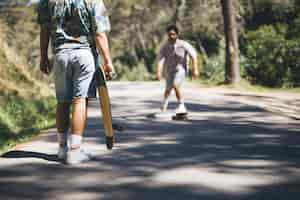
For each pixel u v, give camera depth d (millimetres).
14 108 9133
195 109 9922
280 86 23891
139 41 35000
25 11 28422
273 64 24406
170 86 8477
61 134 4809
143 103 11141
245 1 29312
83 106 4617
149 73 33781
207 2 30828
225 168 4418
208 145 5664
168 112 8922
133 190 3703
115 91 15414
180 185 3838
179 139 6121
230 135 6461
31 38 26719
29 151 5215
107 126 4672
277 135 6469
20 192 3650
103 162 4664
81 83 4566
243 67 25047
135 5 35469
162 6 34656
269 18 29219
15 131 7656
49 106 10102
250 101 12992
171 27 8438
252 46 25594
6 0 28297
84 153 4746
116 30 35531
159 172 4258
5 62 10844
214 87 19781
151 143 5797
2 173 4207
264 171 4309
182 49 8328
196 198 3506
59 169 4363
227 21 20562
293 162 4680
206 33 30516
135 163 4633
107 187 3783
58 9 4551
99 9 4527
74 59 4523
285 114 9477
